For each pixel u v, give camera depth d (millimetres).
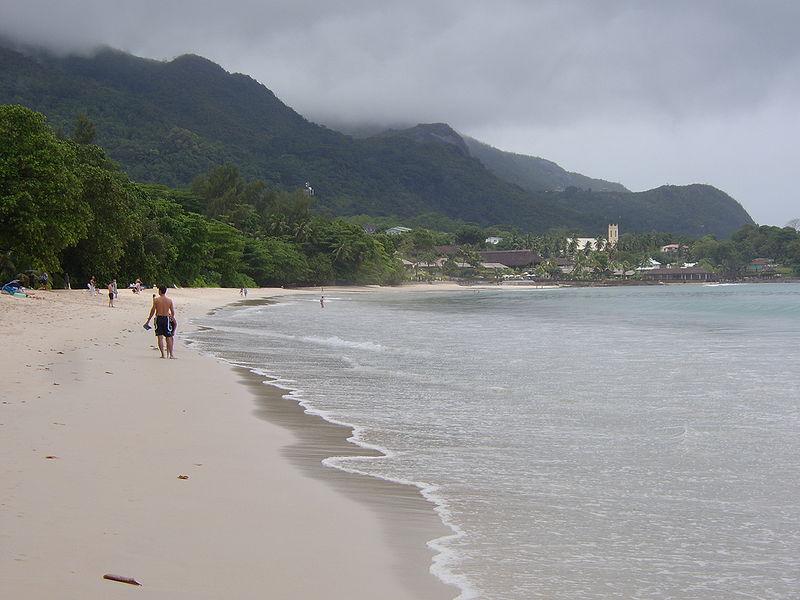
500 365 25406
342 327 46438
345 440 12961
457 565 7090
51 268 58906
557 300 112625
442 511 8875
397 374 22844
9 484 8766
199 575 6402
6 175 55312
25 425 12289
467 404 17234
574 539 8023
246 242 142000
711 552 7707
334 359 27031
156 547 7012
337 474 10461
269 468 10570
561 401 17797
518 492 9836
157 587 6051
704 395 18766
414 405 17078
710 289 193125
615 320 57438
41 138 57062
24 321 34656
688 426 14617
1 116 56344
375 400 17734
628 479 10617
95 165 92562
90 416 13562
